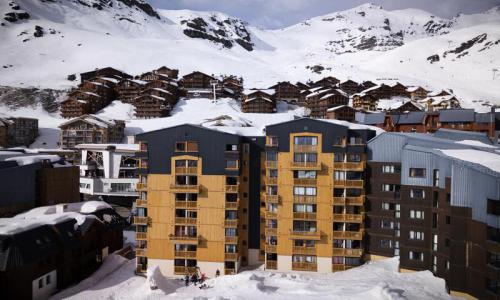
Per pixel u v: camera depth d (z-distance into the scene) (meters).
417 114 122.69
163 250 63.97
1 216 73.38
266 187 64.69
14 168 77.19
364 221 64.06
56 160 90.38
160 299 52.06
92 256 66.62
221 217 63.00
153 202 64.00
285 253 63.94
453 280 50.19
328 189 62.94
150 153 64.00
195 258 63.41
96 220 68.00
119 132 154.00
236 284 55.06
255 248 67.19
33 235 55.09
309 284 53.97
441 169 54.78
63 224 60.72
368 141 63.75
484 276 46.62
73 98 189.00
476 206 47.78
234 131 71.31
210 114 184.50
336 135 62.62
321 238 63.12
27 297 52.38
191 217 63.91
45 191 82.25
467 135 77.06
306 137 63.22
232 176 62.62
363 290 48.94
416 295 47.88
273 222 64.75
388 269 58.88
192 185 63.09
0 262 50.75
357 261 62.53
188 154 63.12
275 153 64.06
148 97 185.62
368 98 197.88
